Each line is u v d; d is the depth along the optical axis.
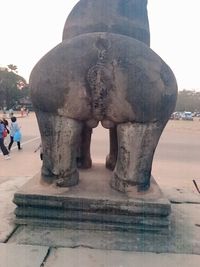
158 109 2.87
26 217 2.84
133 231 2.75
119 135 2.98
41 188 3.00
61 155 3.00
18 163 8.01
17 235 2.65
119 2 3.20
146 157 2.95
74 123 2.97
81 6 3.24
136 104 2.83
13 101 58.81
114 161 4.00
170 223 2.95
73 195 2.84
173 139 16.53
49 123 2.98
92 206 2.79
